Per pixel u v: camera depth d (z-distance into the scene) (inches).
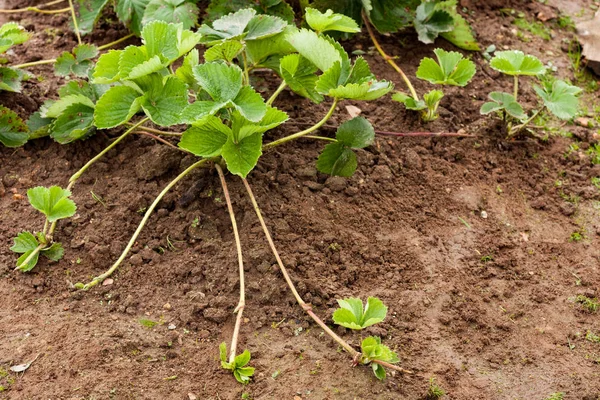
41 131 73.9
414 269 71.5
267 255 70.4
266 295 69.1
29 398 64.0
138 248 70.7
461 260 72.4
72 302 68.4
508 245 73.4
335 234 72.1
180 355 66.7
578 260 73.1
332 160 73.3
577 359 68.4
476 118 79.7
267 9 78.8
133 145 74.7
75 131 72.5
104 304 68.5
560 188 77.0
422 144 77.7
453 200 75.2
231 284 69.3
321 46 70.1
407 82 80.2
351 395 65.6
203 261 70.2
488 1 88.8
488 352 68.5
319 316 68.7
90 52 77.2
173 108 69.7
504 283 71.6
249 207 72.0
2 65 78.6
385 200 74.5
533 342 69.0
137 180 73.2
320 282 69.9
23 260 69.2
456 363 67.7
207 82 68.4
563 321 70.1
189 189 72.4
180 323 68.0
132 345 66.7
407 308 69.7
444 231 73.7
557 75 84.0
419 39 82.2
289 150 75.3
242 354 65.7
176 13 77.9
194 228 71.3
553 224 75.1
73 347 66.1
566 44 86.8
